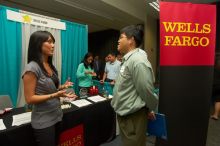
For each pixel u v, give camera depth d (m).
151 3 5.80
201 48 1.99
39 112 1.56
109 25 7.32
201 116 2.06
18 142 1.69
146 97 1.50
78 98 2.69
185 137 2.05
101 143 2.72
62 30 3.70
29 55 1.53
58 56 3.63
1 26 2.83
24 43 3.08
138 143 1.61
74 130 2.21
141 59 1.49
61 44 3.69
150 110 1.65
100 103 2.58
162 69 1.98
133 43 1.61
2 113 2.03
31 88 1.46
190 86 2.00
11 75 2.96
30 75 1.44
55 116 1.64
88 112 2.40
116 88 1.64
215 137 2.97
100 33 9.31
